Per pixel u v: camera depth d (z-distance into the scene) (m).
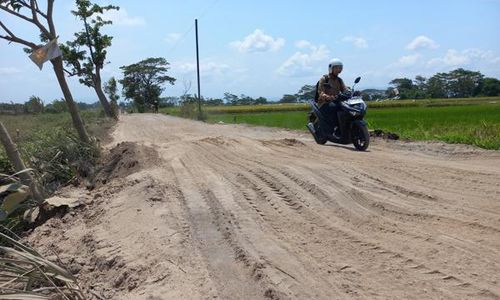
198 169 9.29
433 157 10.74
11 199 5.56
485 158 10.34
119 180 9.22
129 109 76.94
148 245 5.48
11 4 10.80
